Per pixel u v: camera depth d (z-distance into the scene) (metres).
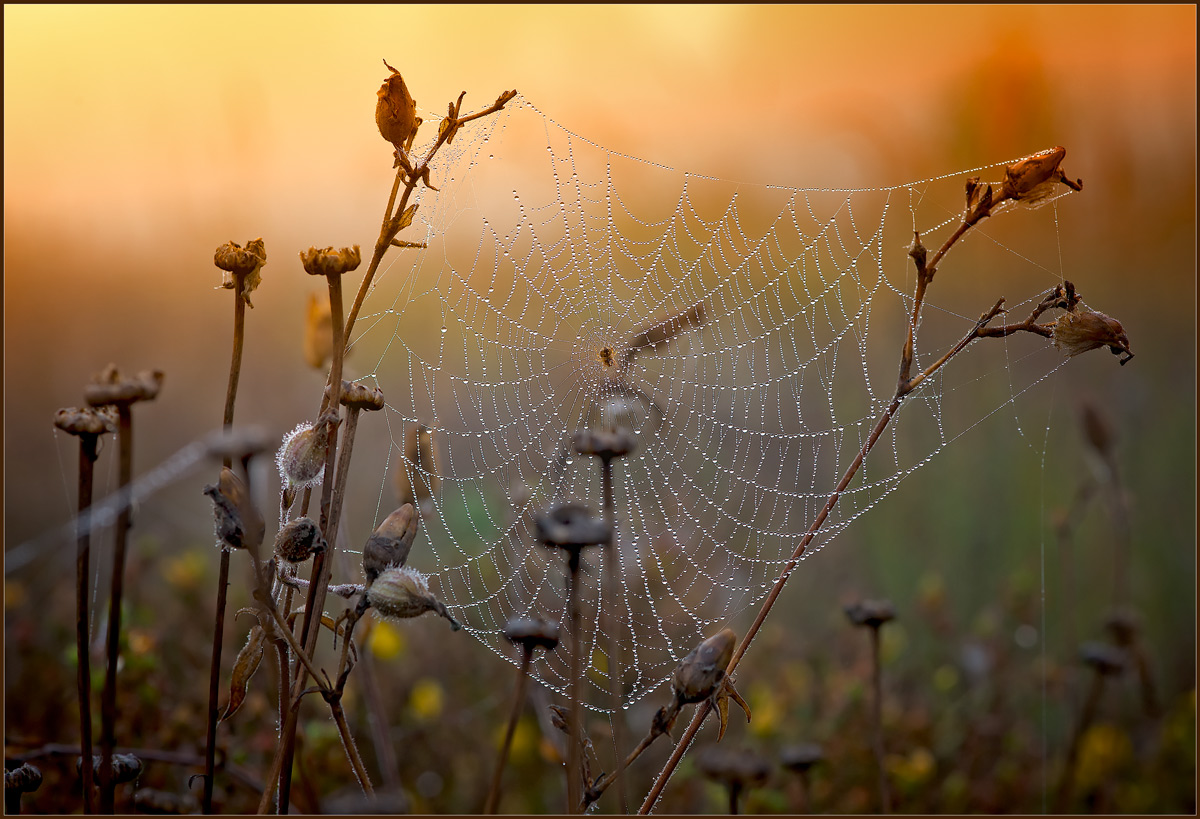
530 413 4.28
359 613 1.66
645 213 5.07
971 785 3.74
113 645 1.57
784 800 3.30
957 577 5.11
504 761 1.55
